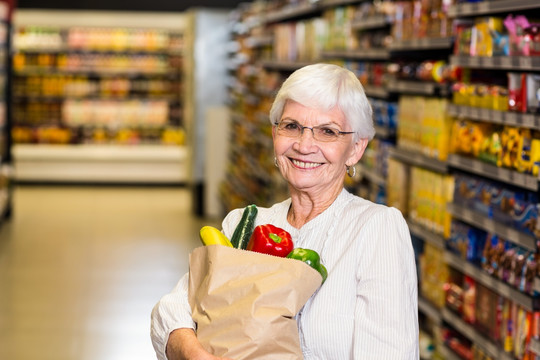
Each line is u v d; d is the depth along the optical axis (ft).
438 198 15.07
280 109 7.72
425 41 15.44
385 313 7.06
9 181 35.96
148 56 49.01
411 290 7.32
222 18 39.86
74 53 48.39
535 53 11.52
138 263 28.07
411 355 7.03
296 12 26.99
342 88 7.44
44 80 48.01
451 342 14.89
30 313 22.06
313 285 6.89
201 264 7.22
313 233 7.66
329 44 23.04
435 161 14.93
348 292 7.27
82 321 21.39
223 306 6.89
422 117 15.62
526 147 11.76
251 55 36.19
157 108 49.03
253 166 33.32
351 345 7.16
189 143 40.83
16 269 26.96
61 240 31.68
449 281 14.89
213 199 38.50
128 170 47.62
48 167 47.14
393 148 17.03
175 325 7.33
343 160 7.63
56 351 19.04
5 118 35.96
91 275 26.32
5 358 18.51
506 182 13.03
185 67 46.55
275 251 7.32
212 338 6.88
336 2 21.95
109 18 46.85
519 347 12.01
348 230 7.45
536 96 11.67
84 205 40.32
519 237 11.70
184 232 34.01
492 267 12.91
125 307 22.75
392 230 7.29
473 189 13.61
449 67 14.60
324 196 7.76
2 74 35.19
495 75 13.97
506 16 13.56
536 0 11.28
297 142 7.52
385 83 18.25
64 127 48.73
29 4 46.52
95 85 48.70
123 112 48.80
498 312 12.75
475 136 13.56
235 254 6.96
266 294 6.76
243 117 36.91
